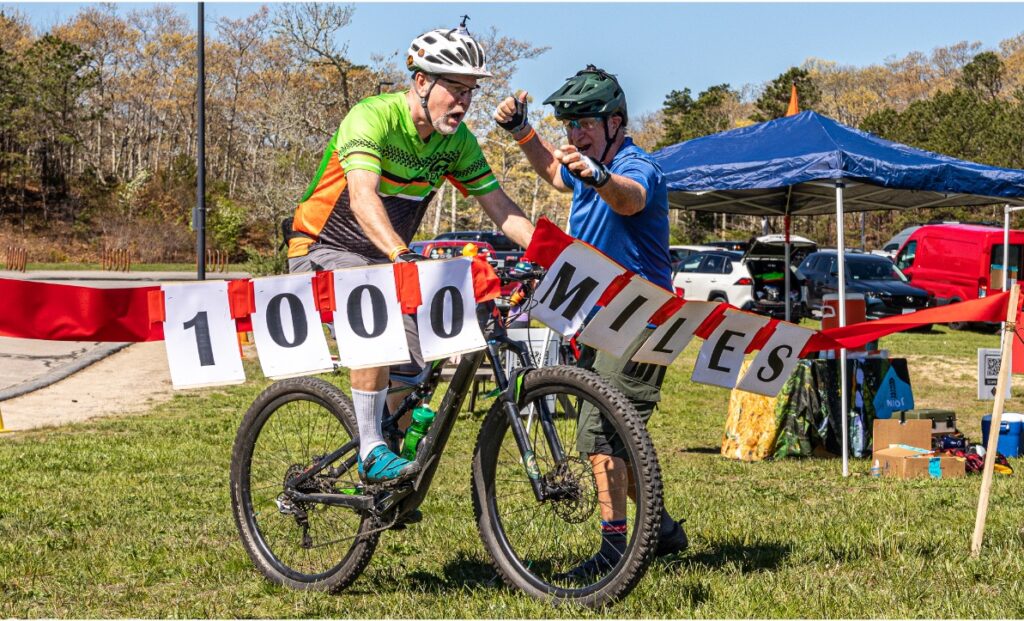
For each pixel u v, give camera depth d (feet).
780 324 13.52
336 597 13.04
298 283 11.60
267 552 13.99
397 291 11.44
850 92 317.63
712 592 12.68
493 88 153.58
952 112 198.90
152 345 60.85
